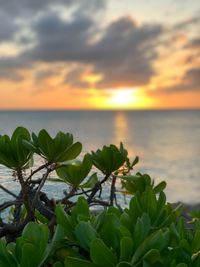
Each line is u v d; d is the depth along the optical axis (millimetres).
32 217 760
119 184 1007
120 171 999
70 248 658
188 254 625
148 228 649
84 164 857
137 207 713
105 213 686
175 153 49500
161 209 757
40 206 775
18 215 827
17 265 604
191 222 918
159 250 596
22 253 576
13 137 803
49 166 791
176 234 667
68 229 669
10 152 769
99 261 571
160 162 36344
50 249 597
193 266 620
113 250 631
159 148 54469
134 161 991
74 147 776
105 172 911
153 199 754
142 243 590
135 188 977
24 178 821
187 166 36500
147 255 570
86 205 708
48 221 840
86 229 640
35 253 580
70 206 825
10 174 794
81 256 653
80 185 913
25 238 621
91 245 568
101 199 911
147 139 72062
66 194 873
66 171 858
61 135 785
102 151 904
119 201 929
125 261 573
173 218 742
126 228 612
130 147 50719
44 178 773
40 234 625
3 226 738
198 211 1011
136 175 978
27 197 750
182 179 26125
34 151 772
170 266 598
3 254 604
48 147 771
